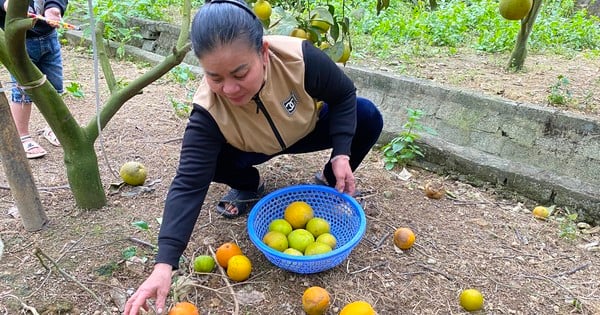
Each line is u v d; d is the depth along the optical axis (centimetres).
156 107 430
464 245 253
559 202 283
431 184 296
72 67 550
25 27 196
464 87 410
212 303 210
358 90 418
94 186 262
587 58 521
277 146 226
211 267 224
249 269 221
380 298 215
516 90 398
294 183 309
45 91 228
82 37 591
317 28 246
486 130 339
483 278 229
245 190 273
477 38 614
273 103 202
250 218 229
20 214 246
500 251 249
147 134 374
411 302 214
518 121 326
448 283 226
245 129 207
